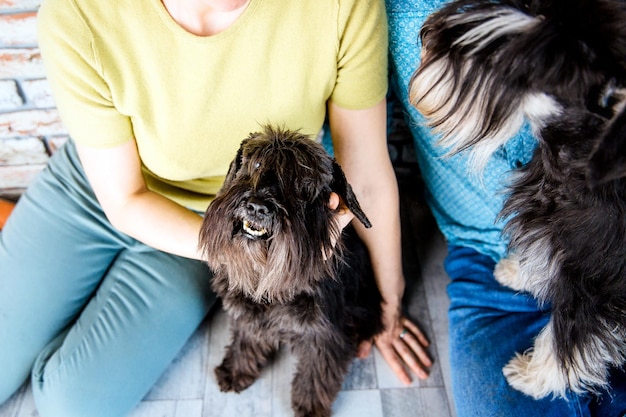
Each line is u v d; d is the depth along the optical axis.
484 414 1.62
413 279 2.17
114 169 1.43
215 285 1.59
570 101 1.05
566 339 1.41
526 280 1.53
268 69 1.34
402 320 1.99
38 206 1.81
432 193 2.05
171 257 1.82
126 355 1.68
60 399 1.62
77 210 1.80
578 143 1.13
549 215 1.33
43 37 1.24
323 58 1.35
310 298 1.44
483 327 1.79
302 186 1.18
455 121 1.19
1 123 2.02
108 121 1.35
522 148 1.58
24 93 1.94
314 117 1.50
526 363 1.64
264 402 1.85
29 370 1.77
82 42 1.22
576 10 0.98
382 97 1.46
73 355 1.65
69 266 1.78
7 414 1.80
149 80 1.31
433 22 1.16
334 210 1.29
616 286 1.33
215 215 1.24
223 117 1.42
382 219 1.64
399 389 1.89
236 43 1.28
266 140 1.21
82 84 1.28
